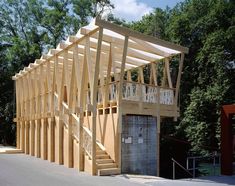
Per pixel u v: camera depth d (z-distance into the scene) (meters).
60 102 17.58
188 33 30.20
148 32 34.50
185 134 28.66
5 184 10.60
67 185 10.71
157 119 16.23
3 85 38.03
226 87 26.06
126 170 14.64
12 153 23.55
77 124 15.70
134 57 18.39
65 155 16.61
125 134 14.86
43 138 19.72
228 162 15.88
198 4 31.03
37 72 21.92
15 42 39.12
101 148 15.18
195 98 27.27
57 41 42.50
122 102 14.87
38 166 15.73
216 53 26.48
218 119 26.17
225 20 28.92
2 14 42.31
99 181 11.81
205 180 13.59
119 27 14.30
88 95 17.73
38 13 43.06
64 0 44.00
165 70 17.91
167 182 12.20
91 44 16.30
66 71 16.80
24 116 24.38
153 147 15.85
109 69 16.45
